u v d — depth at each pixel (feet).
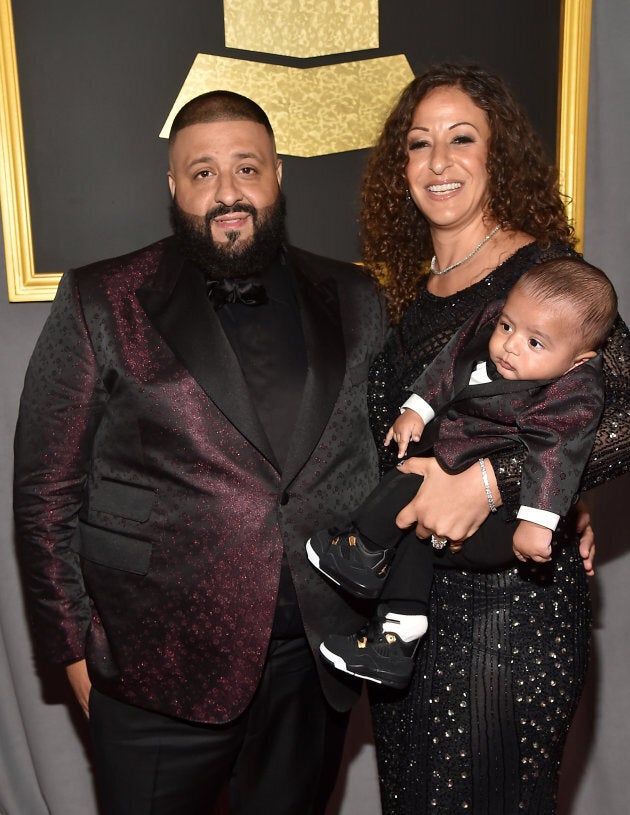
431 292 6.14
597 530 8.87
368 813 9.04
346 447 6.02
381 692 6.18
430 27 7.68
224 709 5.72
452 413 5.40
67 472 5.98
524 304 5.11
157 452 5.76
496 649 5.50
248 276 6.07
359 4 7.61
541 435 4.96
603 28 8.02
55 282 7.67
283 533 5.76
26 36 7.34
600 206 8.27
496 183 5.82
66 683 8.61
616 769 9.03
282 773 6.32
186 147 5.84
